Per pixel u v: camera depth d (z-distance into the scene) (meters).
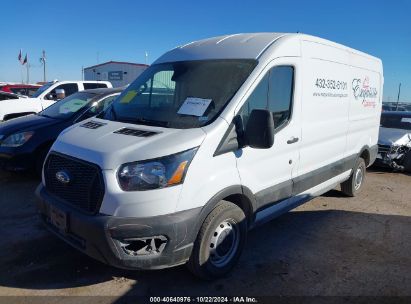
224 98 3.74
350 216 5.95
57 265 4.05
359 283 3.94
